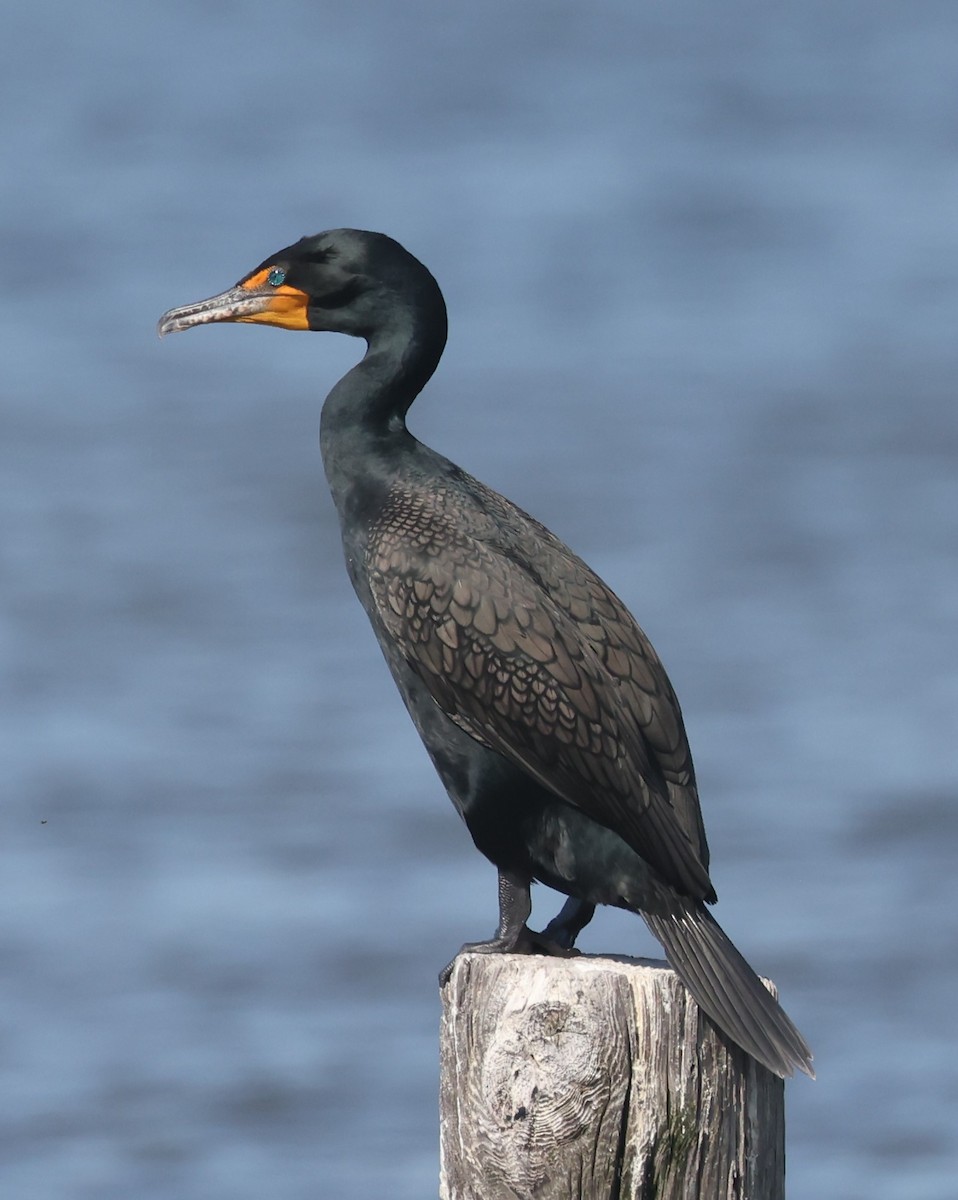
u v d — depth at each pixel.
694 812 11.16
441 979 10.49
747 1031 9.74
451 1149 9.80
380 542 11.59
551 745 11.02
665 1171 9.64
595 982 9.59
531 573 11.45
